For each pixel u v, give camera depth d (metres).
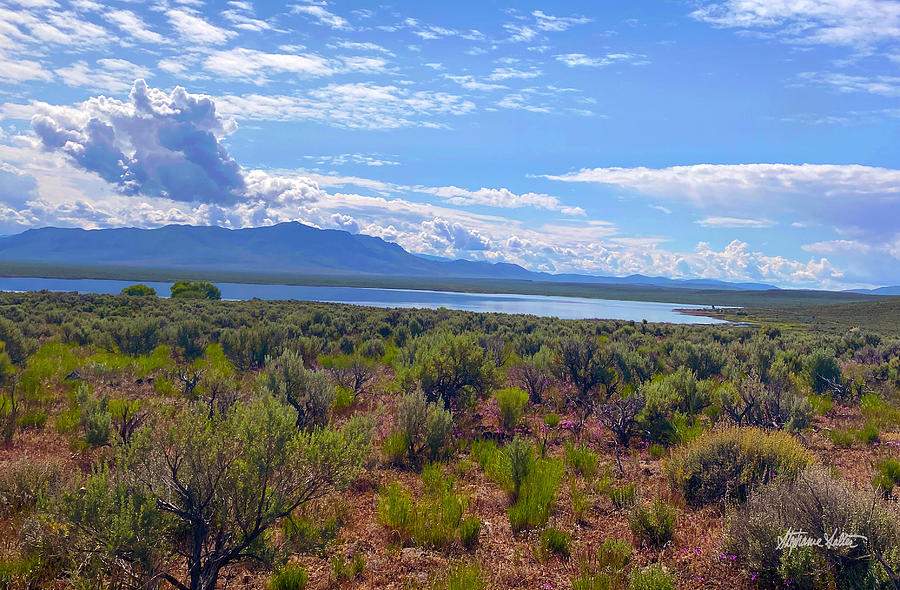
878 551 4.77
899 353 23.72
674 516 6.59
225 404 10.13
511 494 7.82
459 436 11.06
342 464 5.46
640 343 29.92
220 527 4.96
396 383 15.23
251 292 159.38
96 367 15.17
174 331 23.94
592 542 6.32
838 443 10.45
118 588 4.61
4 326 16.89
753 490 6.66
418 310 48.94
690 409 12.67
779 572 4.97
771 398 11.59
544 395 15.53
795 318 112.00
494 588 5.26
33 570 4.93
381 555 5.95
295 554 5.90
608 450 10.48
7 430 9.52
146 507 4.67
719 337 38.59
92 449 8.98
